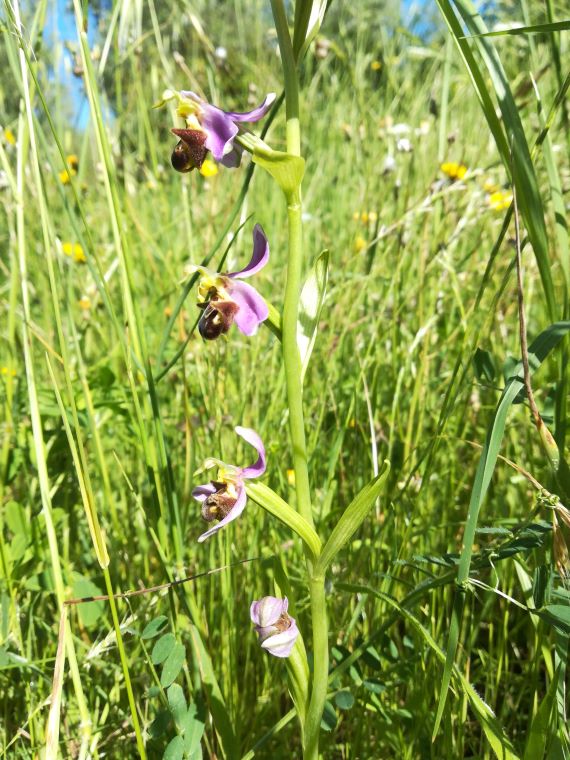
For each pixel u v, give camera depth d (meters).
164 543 0.19
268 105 0.15
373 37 0.55
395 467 0.23
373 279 0.29
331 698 0.18
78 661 0.19
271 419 0.24
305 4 0.15
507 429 0.24
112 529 0.23
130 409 0.22
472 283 0.31
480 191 0.30
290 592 0.15
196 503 0.24
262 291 0.32
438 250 0.28
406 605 0.16
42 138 0.19
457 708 0.17
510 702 0.18
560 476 0.15
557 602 0.14
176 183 0.42
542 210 0.16
